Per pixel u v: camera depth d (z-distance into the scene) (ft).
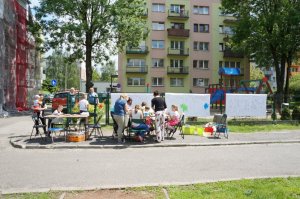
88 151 39.42
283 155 37.37
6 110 97.30
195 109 66.59
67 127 48.93
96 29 122.01
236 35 142.20
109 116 63.16
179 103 65.77
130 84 198.29
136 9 123.34
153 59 200.54
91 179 25.91
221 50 209.46
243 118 75.82
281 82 142.51
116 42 124.98
